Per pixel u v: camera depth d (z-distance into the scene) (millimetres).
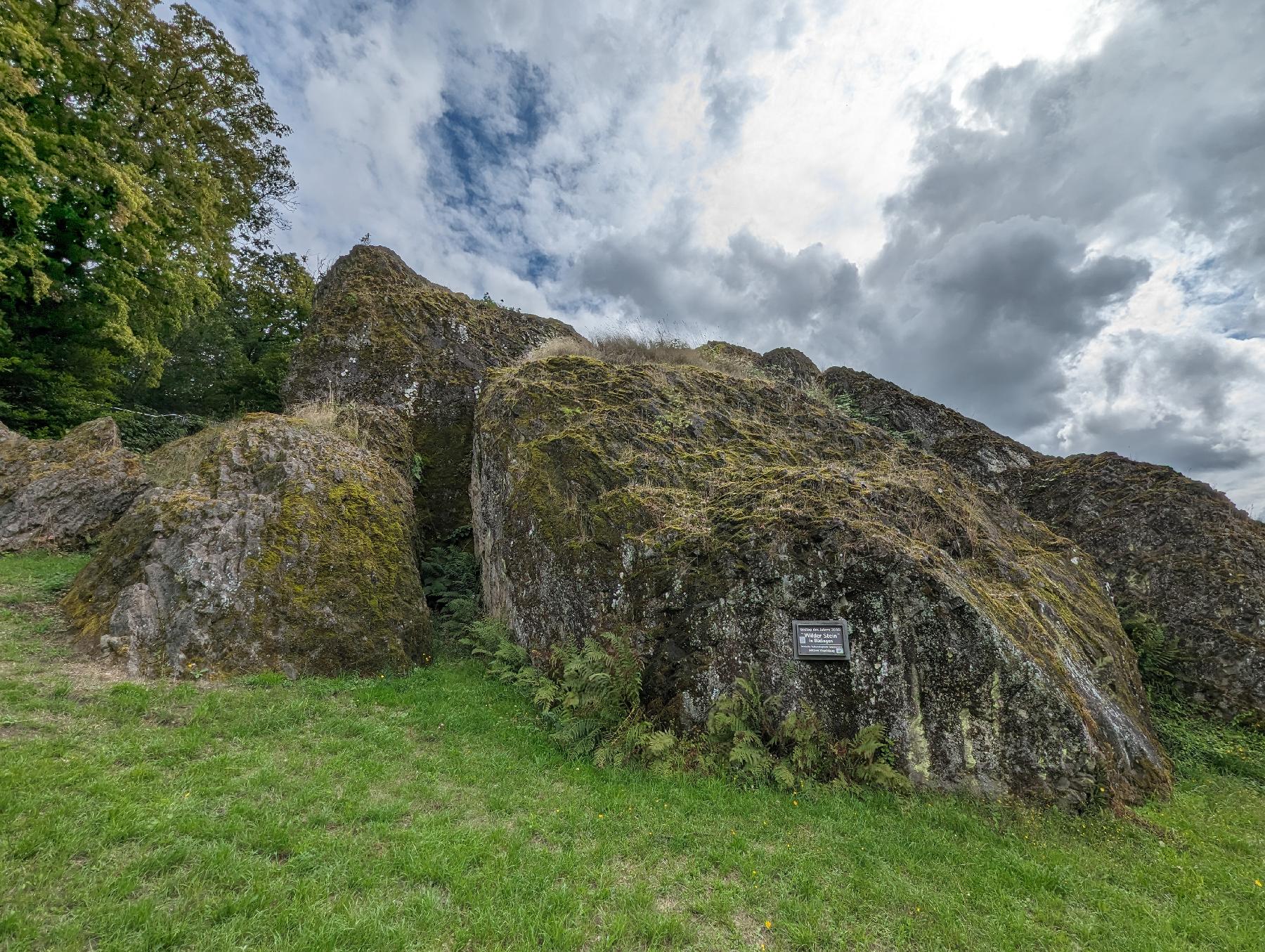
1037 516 15250
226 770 4820
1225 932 4055
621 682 6855
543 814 4934
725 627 6996
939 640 6320
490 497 10336
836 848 4750
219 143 18406
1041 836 5246
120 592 7230
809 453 10820
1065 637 7750
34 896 3051
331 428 11086
